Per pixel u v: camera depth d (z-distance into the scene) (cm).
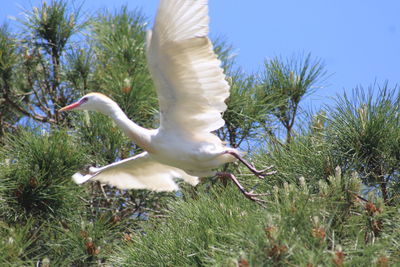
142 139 806
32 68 1170
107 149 985
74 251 854
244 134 1002
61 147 920
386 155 815
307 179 804
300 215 648
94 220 965
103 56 1165
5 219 898
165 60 721
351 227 665
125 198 1033
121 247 860
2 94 1159
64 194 902
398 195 790
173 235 771
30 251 825
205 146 794
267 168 805
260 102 998
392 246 671
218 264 644
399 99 828
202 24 700
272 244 622
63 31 1152
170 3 677
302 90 1009
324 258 611
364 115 820
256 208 766
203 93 756
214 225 738
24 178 891
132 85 1034
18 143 941
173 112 781
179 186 981
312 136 851
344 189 730
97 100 830
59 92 1155
